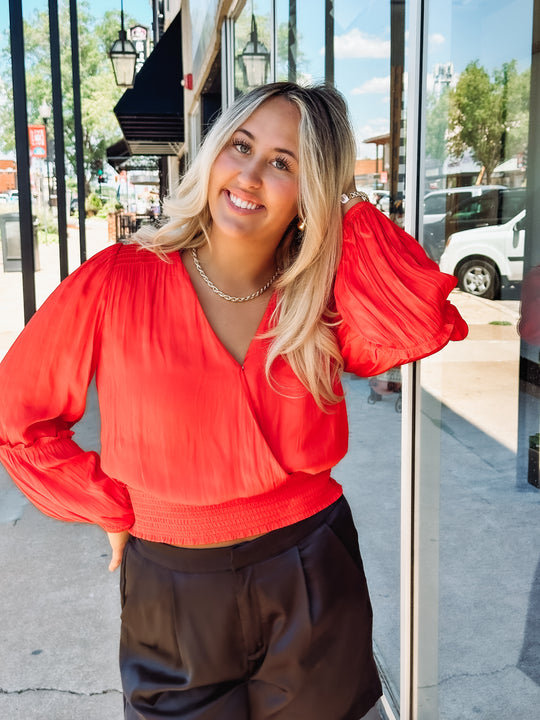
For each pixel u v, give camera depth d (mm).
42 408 1285
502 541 1730
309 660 1307
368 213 1382
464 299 1744
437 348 1342
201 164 1310
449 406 1836
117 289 1278
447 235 1776
